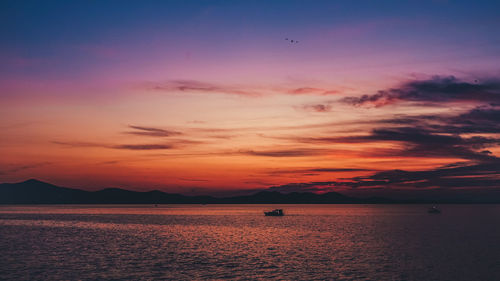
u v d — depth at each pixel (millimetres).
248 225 154750
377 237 103438
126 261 65750
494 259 65875
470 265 60562
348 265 61125
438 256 69312
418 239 97688
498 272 55594
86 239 101312
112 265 62000
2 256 70875
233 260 66500
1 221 182500
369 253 73562
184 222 176625
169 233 119188
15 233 118188
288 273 55594
